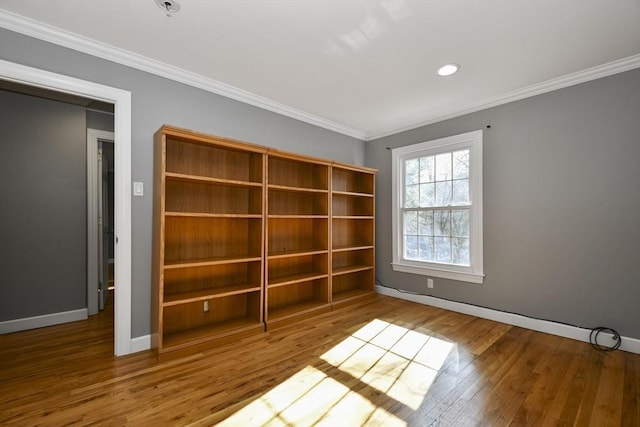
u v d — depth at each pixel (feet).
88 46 7.20
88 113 11.02
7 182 9.45
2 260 9.32
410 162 13.23
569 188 8.84
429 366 7.11
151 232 8.13
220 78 9.13
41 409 5.42
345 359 7.48
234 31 6.79
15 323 9.38
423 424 5.11
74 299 10.55
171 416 5.27
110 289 15.20
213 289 8.90
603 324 8.24
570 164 8.83
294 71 8.65
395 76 8.87
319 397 5.87
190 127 8.91
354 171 13.71
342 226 13.55
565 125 8.92
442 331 9.32
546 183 9.26
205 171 9.09
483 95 10.18
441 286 11.88
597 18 6.19
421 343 8.43
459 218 11.46
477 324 9.95
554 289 9.10
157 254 7.57
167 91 8.49
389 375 6.71
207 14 6.21
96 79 7.37
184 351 7.55
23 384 6.24
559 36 6.84
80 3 5.91
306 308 10.66
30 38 6.59
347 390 6.12
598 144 8.37
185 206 8.71
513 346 8.21
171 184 8.48
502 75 8.76
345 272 12.14
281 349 8.04
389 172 13.88
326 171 11.58
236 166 9.75
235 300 9.70
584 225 8.59
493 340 8.63
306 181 12.00
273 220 10.97
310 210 12.10
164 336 8.05
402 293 13.14
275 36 6.97
